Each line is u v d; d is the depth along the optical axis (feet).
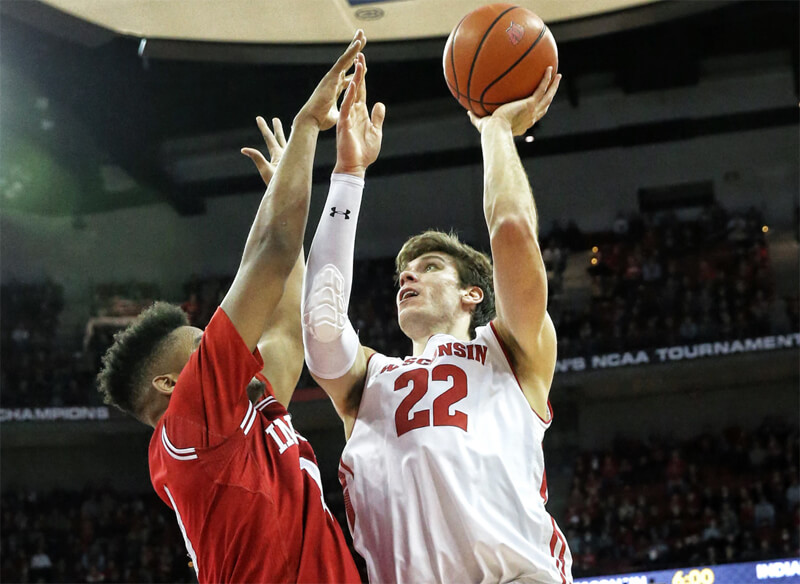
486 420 7.53
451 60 8.80
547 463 56.03
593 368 52.16
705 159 58.13
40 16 26.66
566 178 59.72
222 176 58.03
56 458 57.47
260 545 6.82
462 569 6.94
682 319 53.72
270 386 8.13
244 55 27.37
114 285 59.16
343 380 8.05
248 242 7.14
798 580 39.52
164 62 47.37
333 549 7.13
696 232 56.90
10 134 53.78
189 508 6.98
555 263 57.52
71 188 58.65
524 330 7.56
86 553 52.21
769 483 48.75
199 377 6.73
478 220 58.65
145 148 55.16
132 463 57.77
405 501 7.22
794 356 50.01
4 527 53.62
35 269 58.65
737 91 56.44
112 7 22.25
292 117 54.54
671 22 48.67
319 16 21.53
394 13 21.58
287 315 8.94
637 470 51.37
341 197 8.11
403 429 7.54
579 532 48.24
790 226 56.80
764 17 49.16
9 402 53.78
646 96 57.57
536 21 8.69
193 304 58.18
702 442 52.06
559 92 57.36
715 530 46.06
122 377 7.74
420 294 8.68
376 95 55.06
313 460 7.79
